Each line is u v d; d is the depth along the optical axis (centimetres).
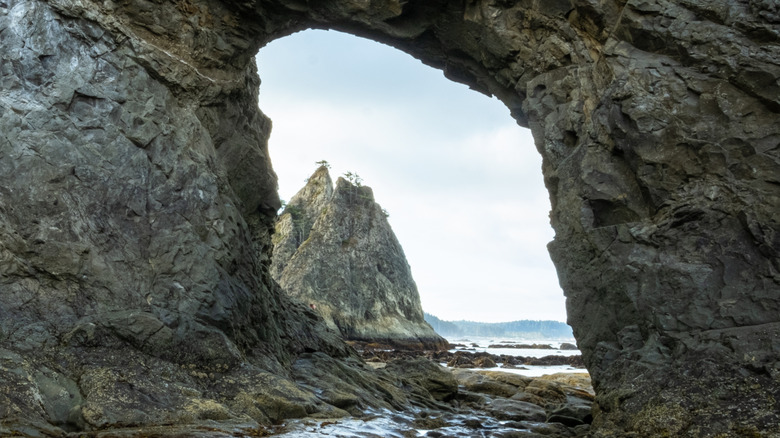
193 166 1288
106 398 909
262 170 1620
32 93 1129
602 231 1159
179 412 928
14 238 1034
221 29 1404
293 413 1063
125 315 1069
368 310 7075
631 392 952
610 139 1191
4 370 887
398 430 1018
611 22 1291
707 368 896
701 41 1114
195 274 1208
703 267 1013
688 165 1077
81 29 1197
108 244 1127
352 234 7569
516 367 3466
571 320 1216
